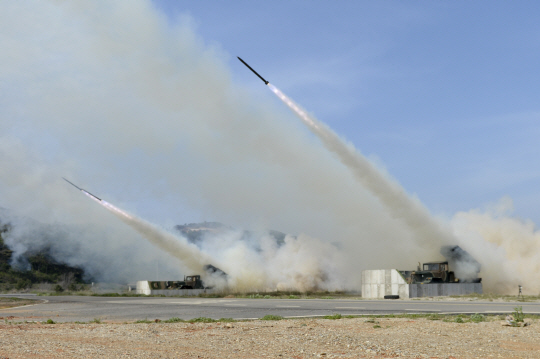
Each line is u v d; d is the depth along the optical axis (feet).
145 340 78.13
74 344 72.28
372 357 62.69
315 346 71.41
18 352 62.85
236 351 67.21
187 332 88.99
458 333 84.33
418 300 182.29
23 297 265.13
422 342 74.54
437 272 226.79
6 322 113.91
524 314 113.29
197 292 294.05
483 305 146.51
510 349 68.39
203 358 61.26
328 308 143.02
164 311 142.82
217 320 111.65
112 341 76.79
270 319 111.45
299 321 105.60
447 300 179.32
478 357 62.64
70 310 155.63
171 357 61.52
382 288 222.69
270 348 69.62
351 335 82.38
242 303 175.32
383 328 91.91
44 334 86.22
